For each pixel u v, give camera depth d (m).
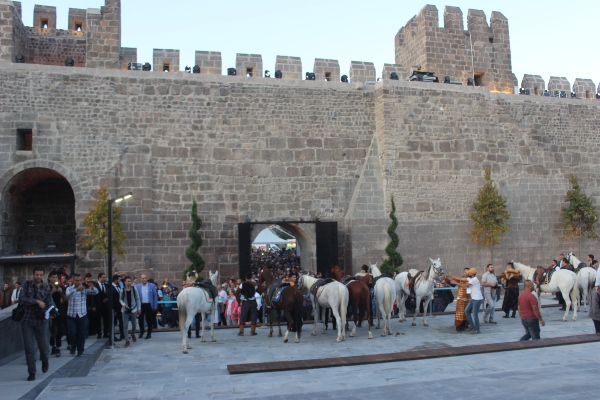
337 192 23.00
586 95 27.69
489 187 23.77
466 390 7.42
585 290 17.19
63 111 20.62
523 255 24.77
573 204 25.06
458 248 23.70
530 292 11.92
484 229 23.78
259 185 22.20
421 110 23.83
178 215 21.28
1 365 10.39
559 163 25.98
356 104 23.64
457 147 24.14
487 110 24.89
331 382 8.40
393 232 22.28
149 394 7.87
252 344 13.28
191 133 21.73
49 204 22.86
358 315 16.44
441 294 19.36
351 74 23.97
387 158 23.12
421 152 23.61
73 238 22.94
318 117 23.14
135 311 13.62
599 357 9.77
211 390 8.07
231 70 22.56
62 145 20.50
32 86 20.45
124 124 21.14
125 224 20.66
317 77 23.97
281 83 22.89
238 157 22.11
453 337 13.48
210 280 14.79
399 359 10.09
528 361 9.58
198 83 22.02
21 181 21.08
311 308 18.20
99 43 21.72
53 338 11.62
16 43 21.38
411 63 28.23
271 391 7.86
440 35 26.86
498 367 9.13
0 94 20.09
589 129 26.86
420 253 23.14
